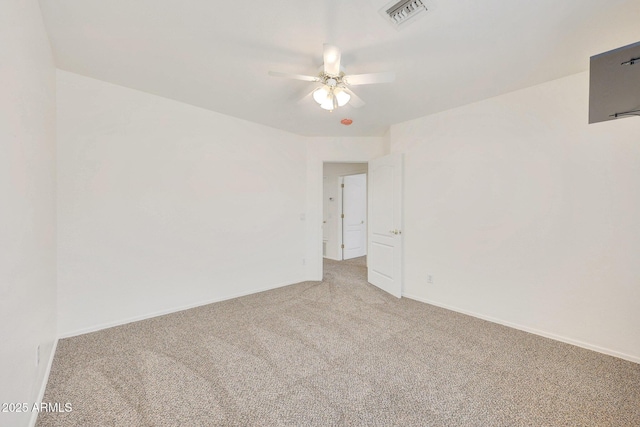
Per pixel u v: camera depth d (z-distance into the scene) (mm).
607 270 2395
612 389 1925
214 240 3604
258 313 3258
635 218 2270
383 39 2010
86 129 2654
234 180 3781
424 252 3672
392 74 2068
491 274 3064
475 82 2680
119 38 2045
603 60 1540
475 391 1895
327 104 2453
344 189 6730
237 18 1810
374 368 2158
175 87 2852
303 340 2600
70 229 2594
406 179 3875
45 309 2006
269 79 2650
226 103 3270
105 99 2750
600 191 2420
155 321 2992
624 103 1709
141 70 2512
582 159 2502
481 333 2768
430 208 3602
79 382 1944
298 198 4598
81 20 1852
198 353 2352
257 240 4066
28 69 1590
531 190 2781
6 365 1225
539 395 1860
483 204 3119
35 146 1758
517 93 2865
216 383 1958
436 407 1742
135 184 2957
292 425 1589
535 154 2754
